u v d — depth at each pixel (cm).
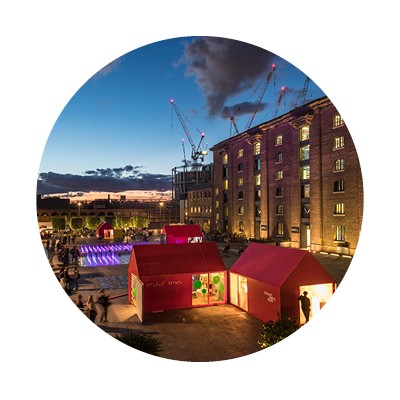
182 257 1908
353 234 3422
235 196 5775
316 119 3875
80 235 6688
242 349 1340
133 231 7012
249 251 1928
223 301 1923
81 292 2223
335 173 3638
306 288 1598
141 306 1650
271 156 4791
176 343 1399
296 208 4259
